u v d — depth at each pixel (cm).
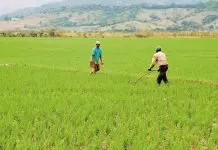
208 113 1576
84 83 2331
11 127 1323
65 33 12275
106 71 3309
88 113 1545
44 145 1162
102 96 1914
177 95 1992
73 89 2116
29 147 1137
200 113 1577
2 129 1287
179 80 2622
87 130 1329
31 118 1455
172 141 1213
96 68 2977
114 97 1881
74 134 1291
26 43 8031
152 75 2984
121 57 4994
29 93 1933
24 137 1212
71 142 1199
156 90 2131
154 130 1334
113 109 1614
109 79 2562
